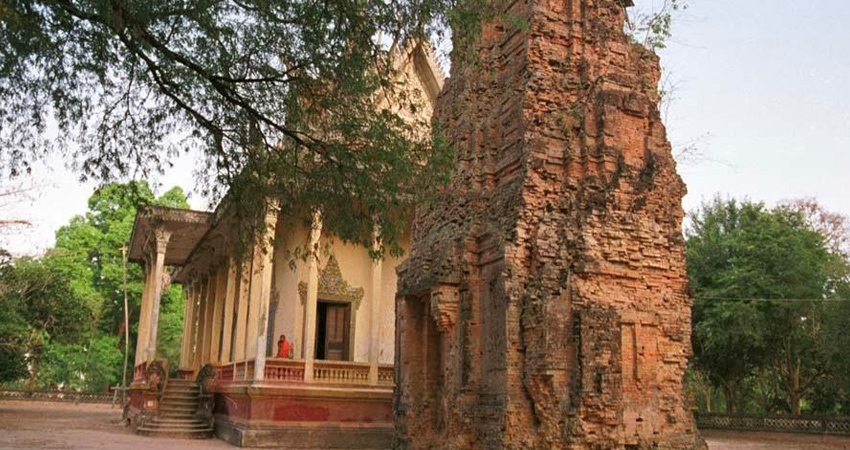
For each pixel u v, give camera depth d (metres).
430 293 13.70
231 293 26.56
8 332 33.25
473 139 13.69
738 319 32.50
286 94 11.46
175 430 23.14
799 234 34.84
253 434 19.66
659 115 12.74
